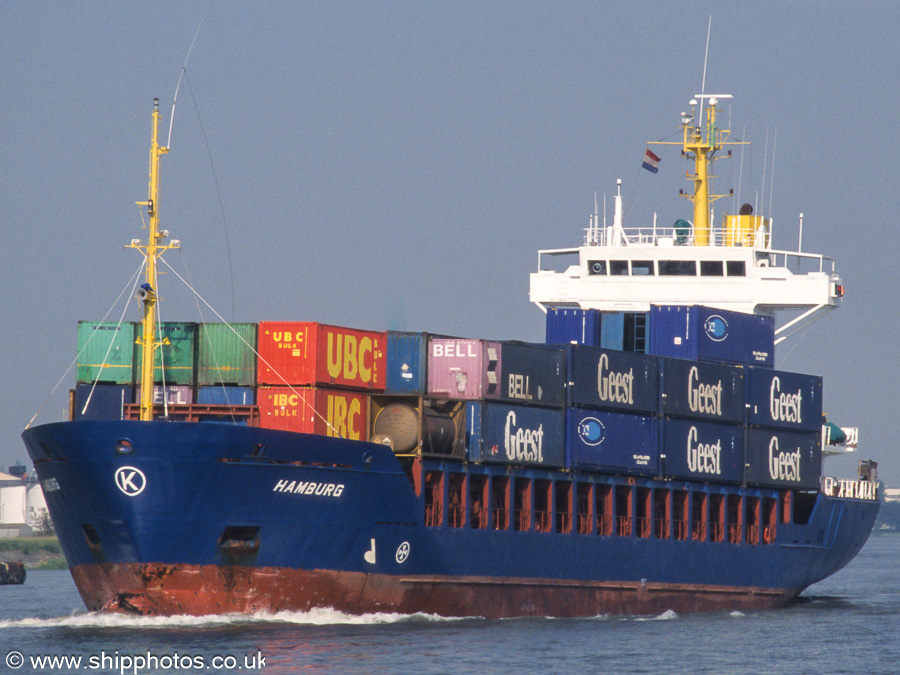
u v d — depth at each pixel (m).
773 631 191.25
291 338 174.25
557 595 191.50
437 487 177.62
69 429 155.62
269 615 165.00
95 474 156.12
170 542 157.38
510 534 184.50
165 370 179.38
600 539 196.50
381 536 169.25
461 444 178.00
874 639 185.00
